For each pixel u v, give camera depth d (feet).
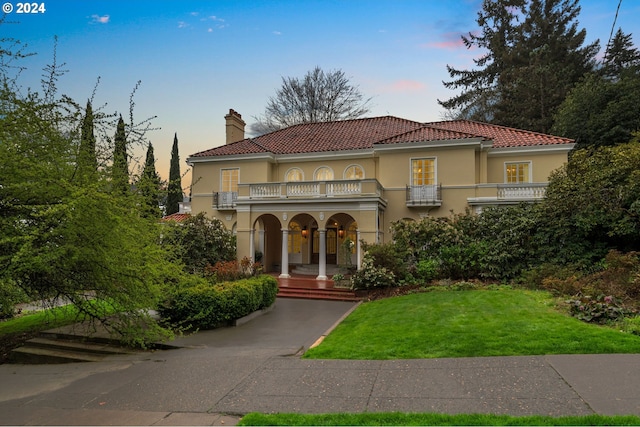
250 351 26.73
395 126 84.38
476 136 64.75
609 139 86.79
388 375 19.54
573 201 49.57
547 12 132.77
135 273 27.02
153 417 16.37
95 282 28.32
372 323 33.37
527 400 15.66
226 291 36.83
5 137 24.94
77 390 20.67
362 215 62.49
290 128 94.32
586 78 102.12
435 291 48.14
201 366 23.41
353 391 17.78
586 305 28.96
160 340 31.42
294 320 39.63
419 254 56.18
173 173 128.36
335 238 79.51
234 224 78.79
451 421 13.94
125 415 16.75
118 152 28.19
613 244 50.11
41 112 26.17
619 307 28.12
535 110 115.55
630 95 84.64
